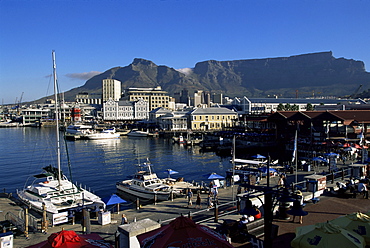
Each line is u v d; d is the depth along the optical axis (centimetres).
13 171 7106
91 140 14200
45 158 8925
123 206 4038
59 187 3772
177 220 1330
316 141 7750
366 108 13962
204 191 3869
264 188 1373
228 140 11531
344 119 7656
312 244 1307
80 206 3309
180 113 17375
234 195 3447
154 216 2770
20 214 2808
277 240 1862
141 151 10462
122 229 1609
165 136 15612
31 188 3825
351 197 2762
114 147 11619
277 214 2303
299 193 2514
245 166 5841
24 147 11475
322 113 8381
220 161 8275
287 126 9631
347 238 1306
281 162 7175
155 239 1269
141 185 4431
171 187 4128
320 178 2856
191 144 11925
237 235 1831
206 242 1235
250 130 11988
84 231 2384
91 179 6134
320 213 2352
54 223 2777
